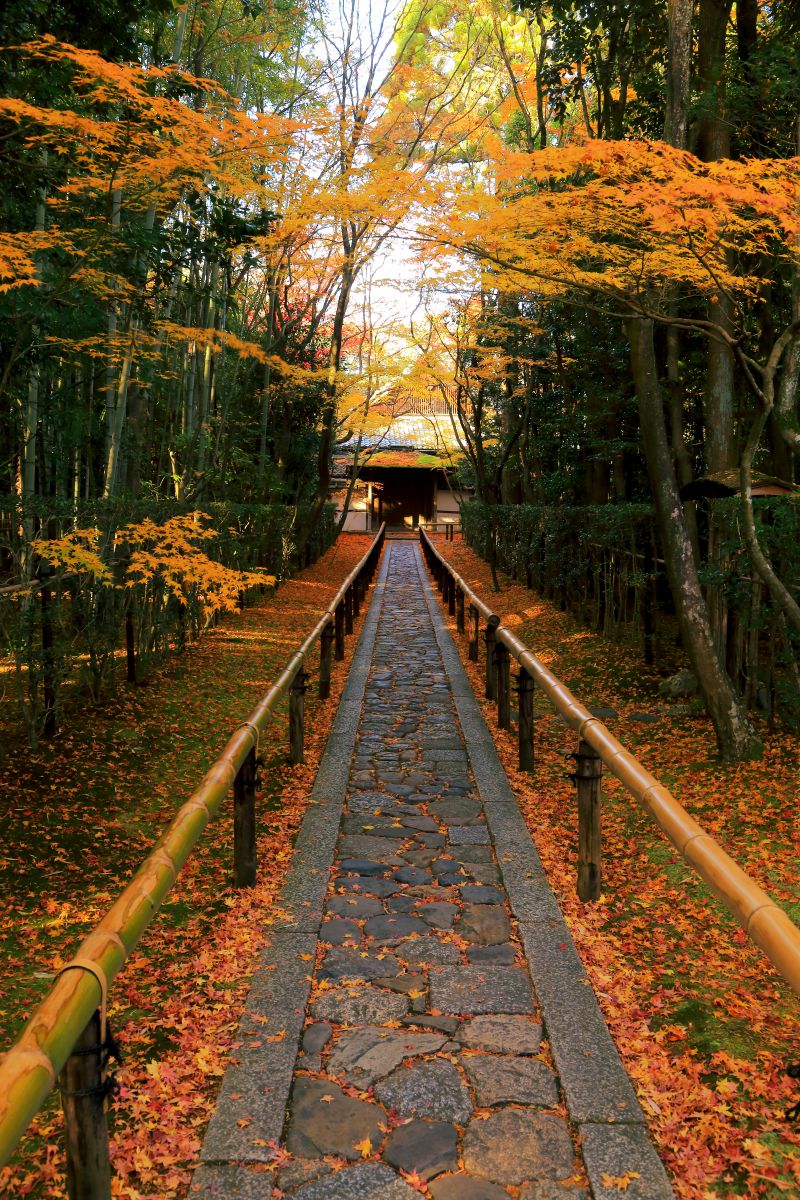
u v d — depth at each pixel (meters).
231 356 13.16
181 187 5.51
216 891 4.17
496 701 8.05
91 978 1.91
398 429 31.78
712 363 6.92
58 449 8.78
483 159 12.38
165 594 8.67
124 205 5.42
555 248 4.84
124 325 7.34
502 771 6.01
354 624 12.95
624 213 4.46
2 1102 1.52
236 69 10.97
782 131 7.17
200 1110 2.53
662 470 5.87
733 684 6.74
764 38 7.49
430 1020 3.02
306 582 17.70
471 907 3.94
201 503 10.34
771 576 5.09
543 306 10.04
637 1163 2.29
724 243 4.45
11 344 6.10
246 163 5.30
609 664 9.04
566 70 9.38
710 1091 2.58
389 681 9.05
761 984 3.26
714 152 6.87
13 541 5.95
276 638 11.34
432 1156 2.34
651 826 4.94
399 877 4.28
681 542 5.86
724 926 3.74
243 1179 2.24
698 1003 3.12
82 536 6.01
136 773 5.88
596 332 10.05
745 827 4.73
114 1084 2.04
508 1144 2.38
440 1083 2.65
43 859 4.48
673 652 9.04
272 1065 2.72
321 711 7.80
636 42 8.15
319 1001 3.13
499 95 14.27
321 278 13.09
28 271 4.60
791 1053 2.79
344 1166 2.30
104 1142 2.00
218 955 3.47
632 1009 3.08
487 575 18.39
